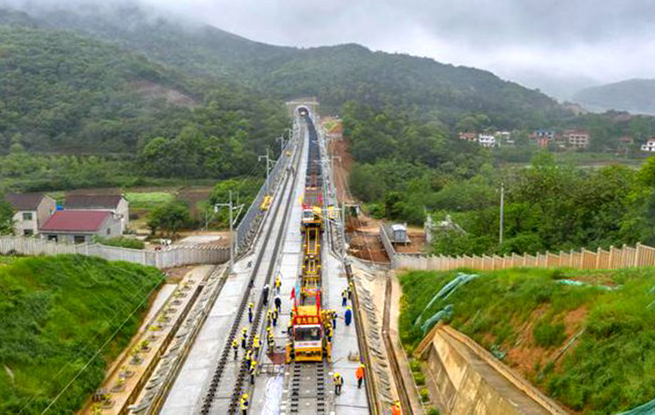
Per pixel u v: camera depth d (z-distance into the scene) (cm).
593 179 6050
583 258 3841
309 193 9012
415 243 8038
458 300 4162
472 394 2947
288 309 4644
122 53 17900
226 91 17388
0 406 2900
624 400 2178
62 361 3500
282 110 18562
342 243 6456
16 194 8288
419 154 14475
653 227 4372
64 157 12062
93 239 6869
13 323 3481
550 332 2880
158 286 5334
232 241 5622
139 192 11212
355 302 4859
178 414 3164
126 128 13288
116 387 3556
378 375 3612
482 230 6569
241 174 12319
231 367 3653
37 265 4200
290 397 3262
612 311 2605
